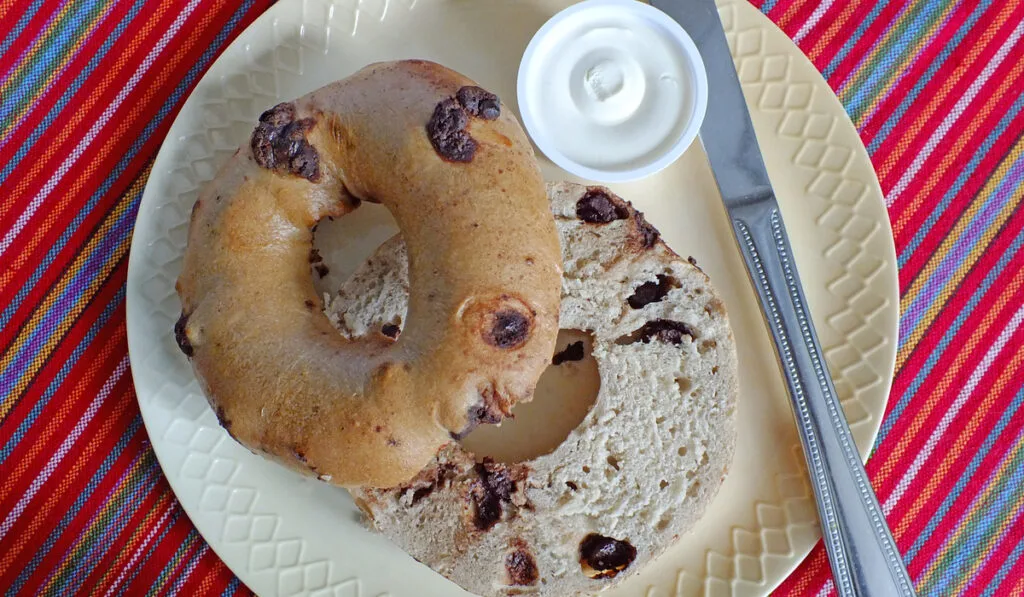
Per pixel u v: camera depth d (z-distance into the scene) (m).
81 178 0.33
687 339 0.30
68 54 0.33
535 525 0.30
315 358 0.27
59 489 0.32
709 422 0.30
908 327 0.33
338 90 0.28
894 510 0.32
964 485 0.32
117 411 0.32
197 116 0.31
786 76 0.31
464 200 0.26
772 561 0.30
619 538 0.30
